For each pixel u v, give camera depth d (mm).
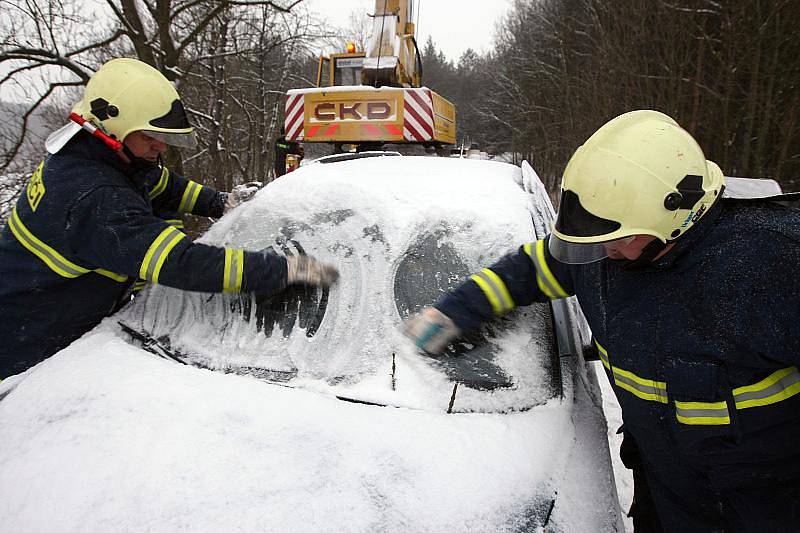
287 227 1895
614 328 1244
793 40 7363
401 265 1669
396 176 2035
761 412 1072
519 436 1312
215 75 11805
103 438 1326
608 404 3453
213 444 1282
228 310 1737
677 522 1381
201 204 2754
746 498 1199
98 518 1134
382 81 6285
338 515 1112
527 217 1831
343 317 1599
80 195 1724
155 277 1643
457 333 1479
